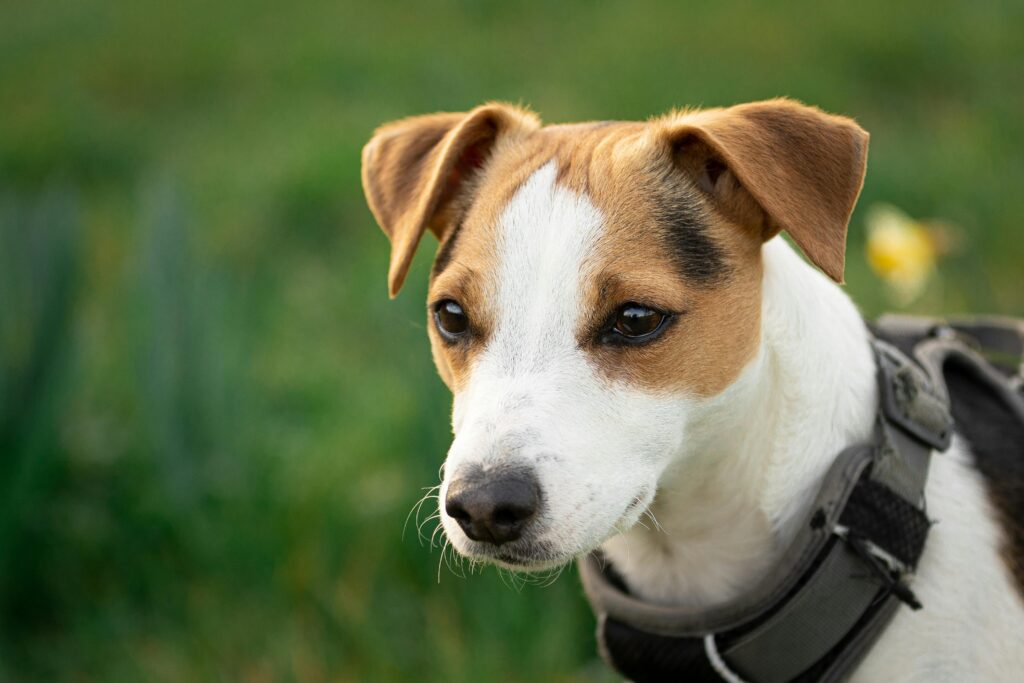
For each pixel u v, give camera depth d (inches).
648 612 128.1
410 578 199.2
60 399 199.5
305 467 220.5
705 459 129.2
